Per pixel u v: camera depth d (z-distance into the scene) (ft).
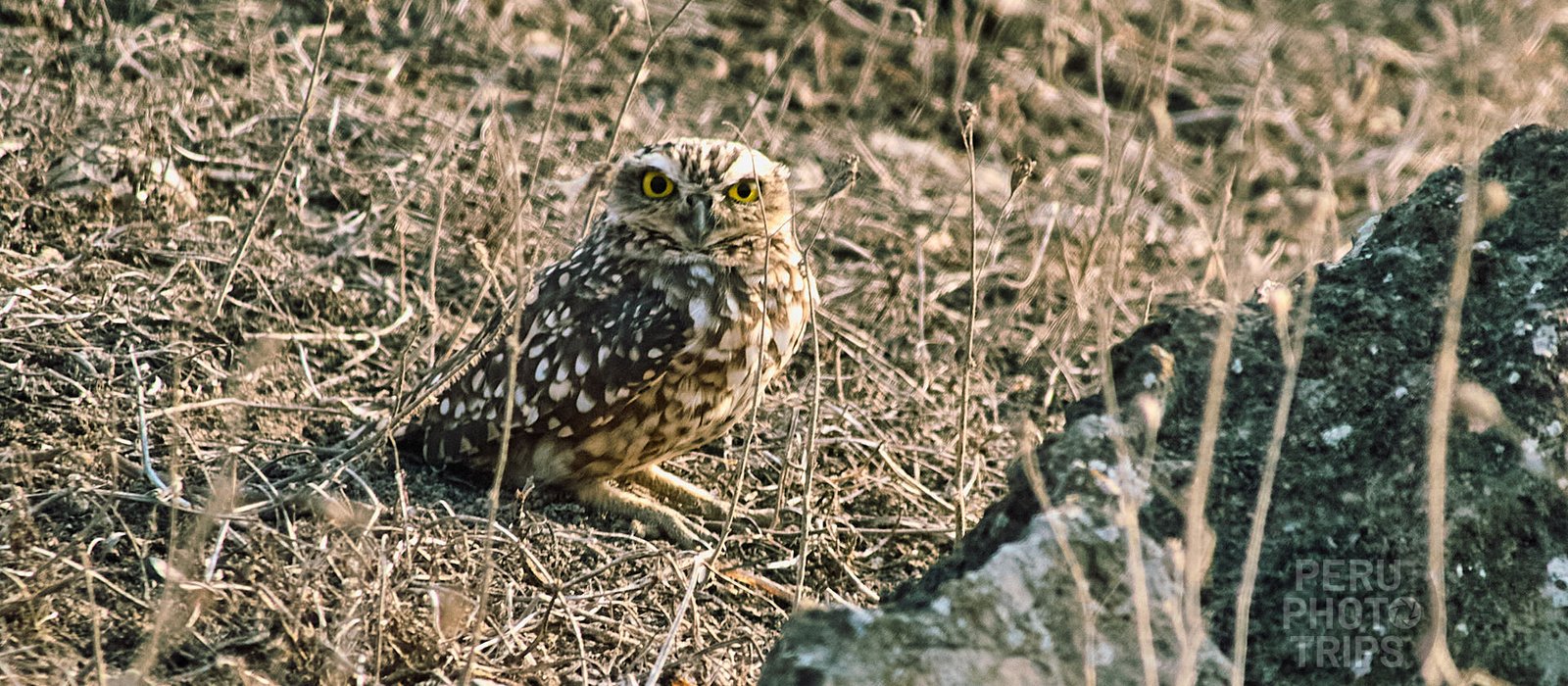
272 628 25.21
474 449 34.63
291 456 32.73
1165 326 25.30
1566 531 23.36
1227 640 22.79
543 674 26.04
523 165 47.42
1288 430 24.26
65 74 46.47
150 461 30.58
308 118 47.06
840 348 41.01
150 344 35.76
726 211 33.30
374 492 33.17
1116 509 22.47
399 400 33.06
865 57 60.59
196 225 41.68
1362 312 25.17
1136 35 63.31
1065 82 60.90
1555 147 26.94
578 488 35.22
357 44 54.80
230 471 24.16
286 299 39.58
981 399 41.65
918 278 46.24
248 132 46.24
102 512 27.22
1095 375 42.24
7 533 27.17
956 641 21.42
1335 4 65.36
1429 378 24.23
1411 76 61.11
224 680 24.21
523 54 55.31
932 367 42.93
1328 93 59.62
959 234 50.14
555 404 33.71
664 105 55.26
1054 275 46.80
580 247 35.45
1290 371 20.56
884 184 52.47
